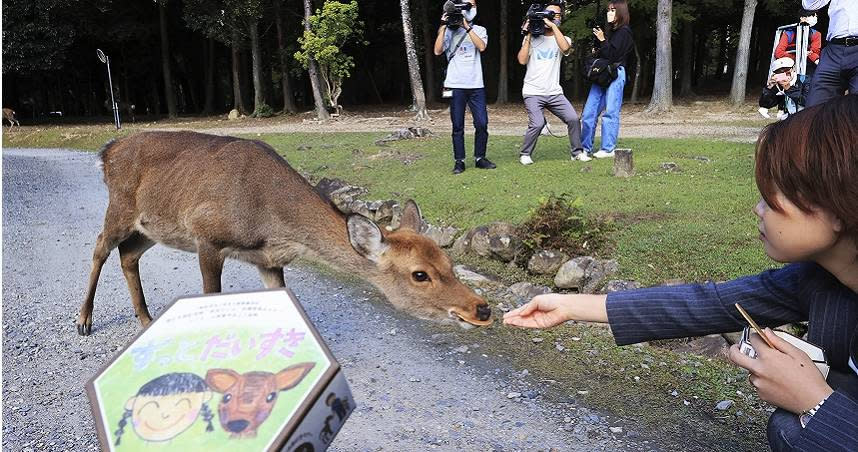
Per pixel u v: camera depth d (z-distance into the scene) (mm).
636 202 6785
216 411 1181
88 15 28750
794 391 1724
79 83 40156
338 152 12586
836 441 1635
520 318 2490
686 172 8133
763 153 1729
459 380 4105
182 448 1135
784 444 1797
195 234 4199
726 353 4168
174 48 34656
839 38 6426
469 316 3424
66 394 4109
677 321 2285
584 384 3965
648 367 4117
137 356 1312
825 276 1955
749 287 2209
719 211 6254
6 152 18922
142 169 4527
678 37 27781
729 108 19391
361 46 32344
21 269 6906
